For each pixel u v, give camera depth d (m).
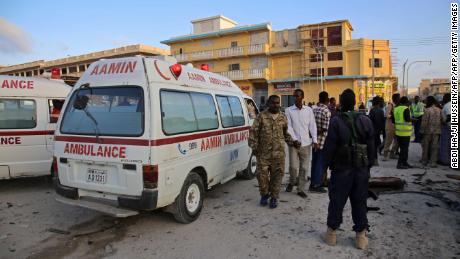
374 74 34.84
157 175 4.04
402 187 6.49
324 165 3.98
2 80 6.35
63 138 4.60
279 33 38.41
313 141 6.04
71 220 5.02
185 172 4.67
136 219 5.03
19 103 6.46
